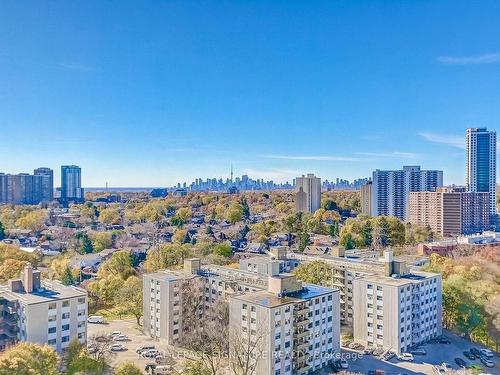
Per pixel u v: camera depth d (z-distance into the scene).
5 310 128.00
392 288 143.12
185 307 154.62
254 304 122.12
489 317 155.75
